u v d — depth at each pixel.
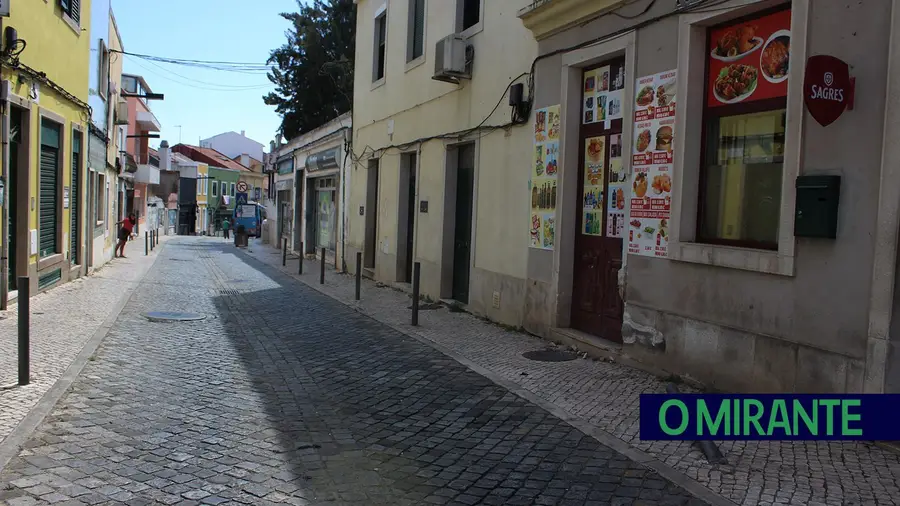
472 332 9.27
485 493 4.06
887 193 4.50
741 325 5.67
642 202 6.89
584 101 8.23
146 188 41.47
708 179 6.36
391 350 8.20
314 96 36.09
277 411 5.72
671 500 3.90
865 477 4.13
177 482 4.15
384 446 4.89
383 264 15.17
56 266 12.62
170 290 13.87
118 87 23.11
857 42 4.74
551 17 8.27
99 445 4.73
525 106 9.12
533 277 8.95
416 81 13.23
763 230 5.77
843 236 4.80
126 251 26.36
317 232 23.47
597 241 7.98
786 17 5.52
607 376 6.72
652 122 6.75
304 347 8.40
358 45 17.47
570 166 8.30
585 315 8.21
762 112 5.75
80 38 13.98
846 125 4.80
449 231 12.04
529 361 7.46
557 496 4.00
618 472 4.34
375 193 16.55
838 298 4.84
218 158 72.44
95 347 7.72
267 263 21.81
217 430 5.17
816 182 4.91
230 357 7.76
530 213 9.02
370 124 16.20
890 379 4.51
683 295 6.34
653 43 6.74
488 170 10.25
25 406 5.40
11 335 8.16
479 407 5.82
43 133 11.54
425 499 3.97
